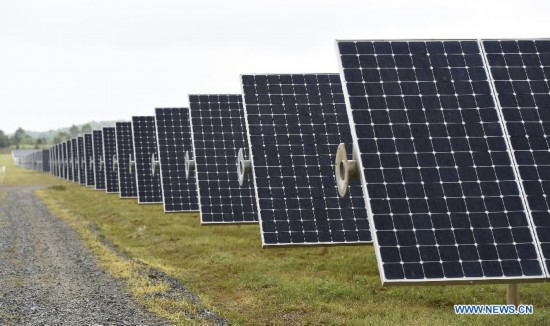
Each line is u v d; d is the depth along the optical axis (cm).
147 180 5434
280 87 3067
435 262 1616
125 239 3944
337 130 2975
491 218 1700
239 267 2845
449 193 1731
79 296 2241
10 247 3469
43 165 14812
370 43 1978
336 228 2697
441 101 1892
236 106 3847
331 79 3147
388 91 1891
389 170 1755
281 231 2655
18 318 1916
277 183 2773
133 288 2347
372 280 2502
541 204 1736
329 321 1917
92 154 8725
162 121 4772
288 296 2264
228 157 3631
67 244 3575
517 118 1884
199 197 3447
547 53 2036
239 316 2017
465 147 1817
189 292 2362
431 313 1992
